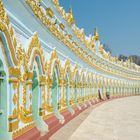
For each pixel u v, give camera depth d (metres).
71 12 20.83
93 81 35.09
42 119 12.93
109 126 18.11
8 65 9.10
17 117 9.80
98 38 38.88
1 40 8.52
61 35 17.55
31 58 11.33
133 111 28.44
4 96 8.98
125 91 59.69
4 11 8.39
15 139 9.48
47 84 14.25
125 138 14.34
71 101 21.38
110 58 47.66
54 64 15.52
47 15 14.36
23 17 10.52
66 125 17.47
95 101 36.19
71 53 21.78
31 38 11.40
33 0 11.52
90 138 14.05
